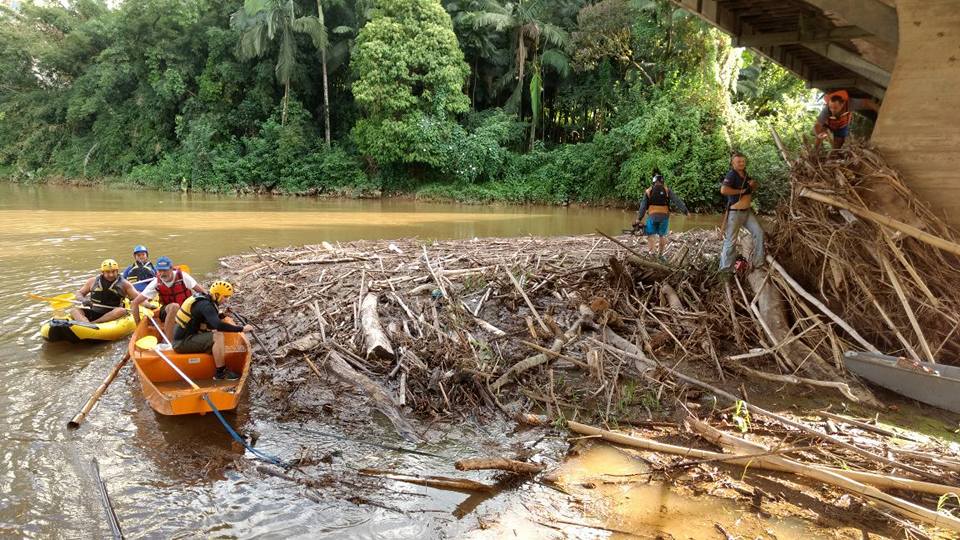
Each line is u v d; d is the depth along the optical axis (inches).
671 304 286.0
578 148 1101.7
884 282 244.1
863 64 462.6
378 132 1123.3
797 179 273.3
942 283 239.5
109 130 1510.8
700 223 752.3
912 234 235.9
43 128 1632.6
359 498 160.7
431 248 462.3
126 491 162.6
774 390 225.9
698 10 397.7
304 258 427.8
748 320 265.4
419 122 1095.0
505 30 1219.2
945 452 180.9
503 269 352.5
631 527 147.0
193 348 231.6
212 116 1348.4
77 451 182.9
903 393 216.7
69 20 1728.6
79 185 1472.7
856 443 185.3
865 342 234.7
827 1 295.7
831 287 255.4
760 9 415.8
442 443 193.2
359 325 281.9
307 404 220.2
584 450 187.5
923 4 241.6
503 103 1330.0
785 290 263.7
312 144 1294.3
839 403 215.9
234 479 169.9
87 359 261.3
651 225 357.4
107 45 1627.7
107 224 663.8
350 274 368.2
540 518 151.5
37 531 144.5
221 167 1277.1
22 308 327.3
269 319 307.6
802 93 1002.1
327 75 1346.0
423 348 257.8
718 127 894.4
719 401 218.2
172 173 1323.8
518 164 1144.8
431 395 225.9
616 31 1003.9
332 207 959.6
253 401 223.0
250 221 722.2
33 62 1701.5
